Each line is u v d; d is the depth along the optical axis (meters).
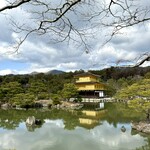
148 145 21.73
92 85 68.81
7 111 47.44
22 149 21.59
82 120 35.72
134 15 3.75
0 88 58.72
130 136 25.11
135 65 3.78
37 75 79.44
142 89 31.17
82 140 24.20
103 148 21.44
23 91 59.84
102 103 60.34
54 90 65.12
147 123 27.91
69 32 4.14
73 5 3.72
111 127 29.95
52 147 22.00
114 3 3.71
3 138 25.39
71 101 60.50
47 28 3.99
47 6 3.77
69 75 81.56
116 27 3.86
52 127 30.97
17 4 3.51
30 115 41.53
